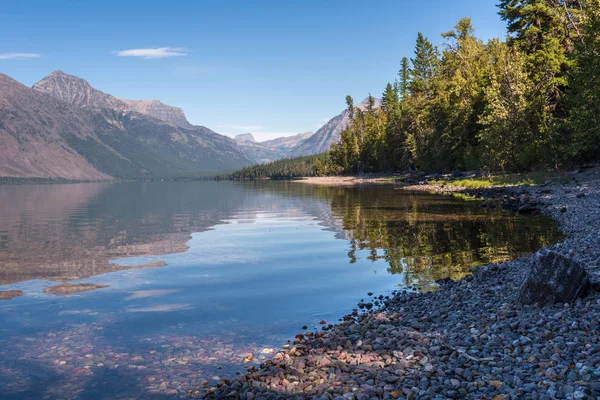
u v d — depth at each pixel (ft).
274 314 37.50
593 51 131.23
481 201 127.85
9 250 73.51
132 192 416.26
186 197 267.80
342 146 542.16
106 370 26.81
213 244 77.05
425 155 291.58
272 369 25.70
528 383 20.36
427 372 23.40
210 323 35.42
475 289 39.81
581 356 21.91
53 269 57.47
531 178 152.05
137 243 79.61
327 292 44.19
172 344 30.99
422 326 31.58
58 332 33.60
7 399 23.29
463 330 29.45
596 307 28.53
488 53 237.04
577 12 171.42
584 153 150.10
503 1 193.36
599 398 17.90
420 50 327.06
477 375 22.31
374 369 24.59
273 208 155.22
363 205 140.56
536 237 65.77
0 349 30.22
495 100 177.37
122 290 46.34
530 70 182.91
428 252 61.31
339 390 22.20
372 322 33.50
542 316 29.04
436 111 268.82
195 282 49.52
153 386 24.71
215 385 24.70
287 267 56.70
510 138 171.53
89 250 72.69
